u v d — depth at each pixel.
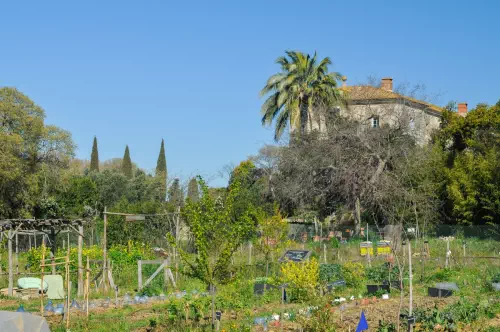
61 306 20.19
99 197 55.25
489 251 33.09
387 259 26.94
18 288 23.97
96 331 16.72
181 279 25.19
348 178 41.84
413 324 14.06
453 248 32.81
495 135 44.38
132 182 59.41
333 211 45.88
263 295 20.72
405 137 43.19
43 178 48.78
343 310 18.34
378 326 16.03
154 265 26.92
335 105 49.91
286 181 45.94
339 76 50.38
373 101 54.03
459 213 42.12
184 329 16.17
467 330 15.96
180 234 32.84
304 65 50.66
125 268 26.94
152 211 36.62
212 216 15.60
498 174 40.19
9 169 44.59
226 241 15.71
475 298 20.97
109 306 20.92
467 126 49.72
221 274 15.75
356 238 38.91
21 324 11.27
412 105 48.03
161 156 91.25
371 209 41.53
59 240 37.94
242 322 16.81
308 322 14.73
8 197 47.03
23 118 47.31
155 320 17.25
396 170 40.28
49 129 49.12
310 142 46.75
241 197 40.72
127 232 35.03
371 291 22.08
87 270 18.53
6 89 47.62
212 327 15.85
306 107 52.47
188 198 15.92
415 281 24.70
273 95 51.88
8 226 23.56
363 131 43.50
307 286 16.77
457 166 43.44
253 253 30.12
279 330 15.99
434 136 51.41
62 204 51.69
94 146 92.50
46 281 22.84
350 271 24.16
